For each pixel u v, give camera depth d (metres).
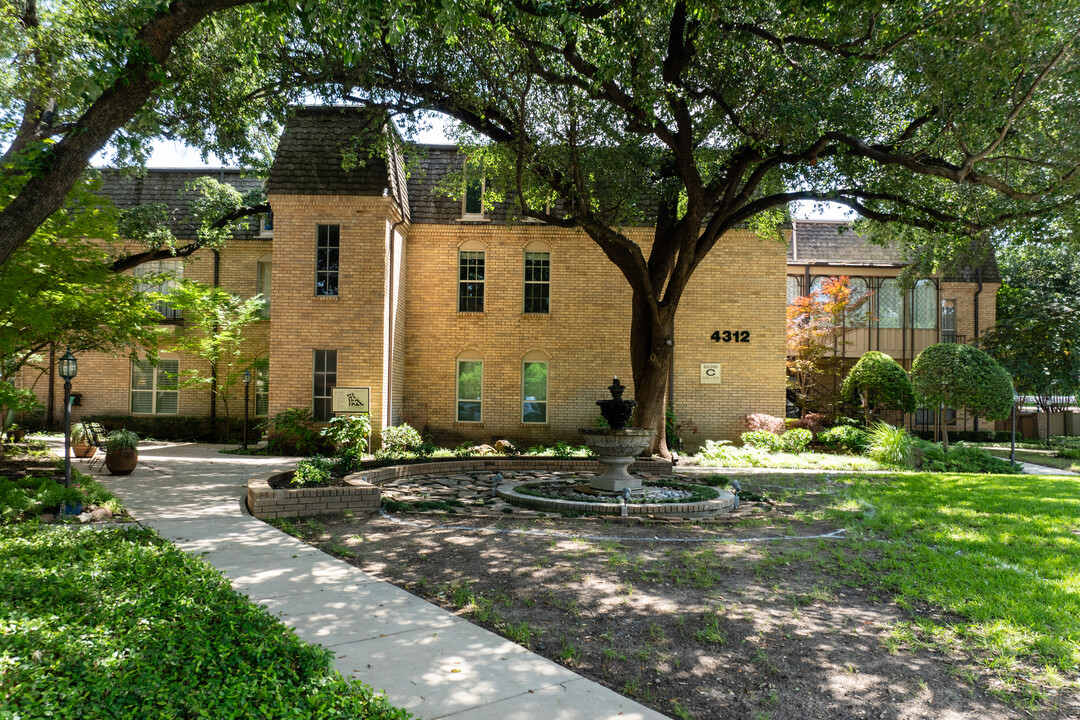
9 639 3.32
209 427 21.50
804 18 10.47
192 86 13.36
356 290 18.05
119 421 21.44
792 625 5.11
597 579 6.31
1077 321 25.91
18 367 13.25
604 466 11.57
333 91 14.48
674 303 15.84
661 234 16.86
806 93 11.04
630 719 3.44
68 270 10.85
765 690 4.00
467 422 20.44
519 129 13.38
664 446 16.52
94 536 6.59
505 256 20.64
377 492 9.84
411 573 6.46
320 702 2.93
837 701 3.87
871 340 25.52
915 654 4.57
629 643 4.70
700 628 5.02
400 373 20.02
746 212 15.59
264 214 21.66
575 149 13.90
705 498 10.58
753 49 11.48
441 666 4.07
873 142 14.54
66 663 3.10
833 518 9.65
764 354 20.75
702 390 20.70
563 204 15.57
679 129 13.28
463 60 12.92
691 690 3.98
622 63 10.16
